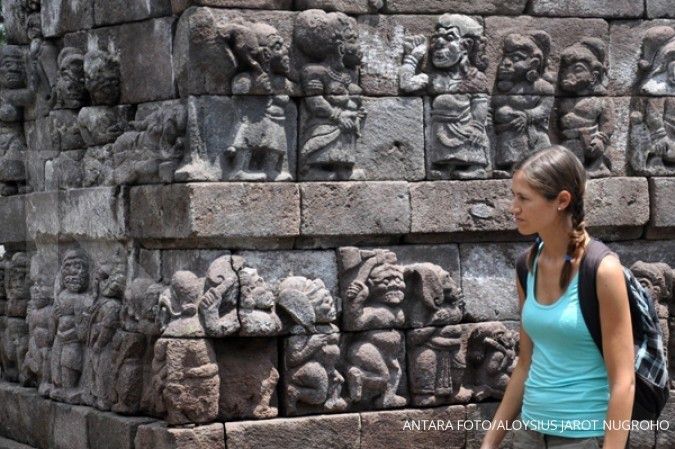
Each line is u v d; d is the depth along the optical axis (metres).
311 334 8.34
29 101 10.78
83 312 9.36
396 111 8.73
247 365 8.23
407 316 8.71
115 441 8.58
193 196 8.04
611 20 9.38
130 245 8.91
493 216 8.88
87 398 9.21
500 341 8.90
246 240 8.27
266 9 8.37
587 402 5.66
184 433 7.95
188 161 8.20
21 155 11.00
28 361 10.16
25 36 10.80
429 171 8.83
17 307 10.93
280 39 8.24
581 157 9.22
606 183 9.17
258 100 8.30
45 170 10.24
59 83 9.72
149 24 8.77
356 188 8.51
